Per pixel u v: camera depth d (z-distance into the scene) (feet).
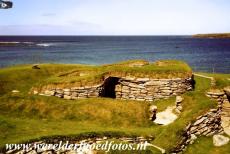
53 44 613.52
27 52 362.33
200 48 456.04
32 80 113.19
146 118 70.59
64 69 128.06
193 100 71.82
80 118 69.41
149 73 86.12
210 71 190.70
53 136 53.11
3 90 100.63
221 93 69.92
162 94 84.58
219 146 59.06
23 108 71.82
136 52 399.65
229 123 67.10
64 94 80.28
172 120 69.56
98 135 56.80
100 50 444.55
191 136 59.72
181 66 94.63
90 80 82.02
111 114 70.85
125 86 87.92
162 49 460.55
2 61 250.98
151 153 51.26
